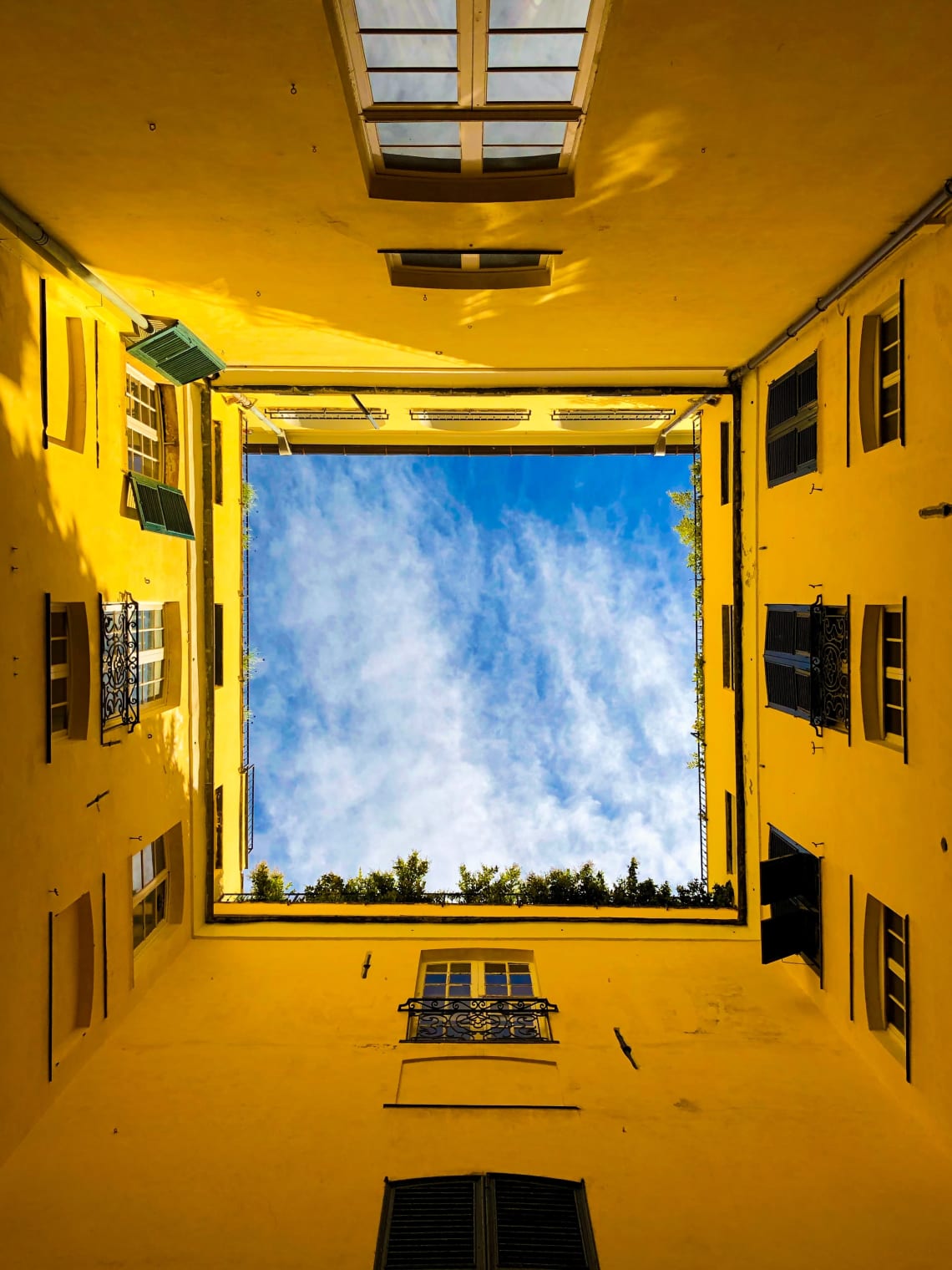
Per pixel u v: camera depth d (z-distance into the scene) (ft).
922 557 21.56
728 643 38.73
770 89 17.26
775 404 32.19
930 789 21.26
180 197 20.90
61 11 15.01
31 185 20.24
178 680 33.19
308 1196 19.76
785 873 28.63
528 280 26.09
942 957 20.89
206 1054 25.32
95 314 26.03
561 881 37.40
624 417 46.42
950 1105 20.61
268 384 36.68
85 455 25.13
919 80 16.97
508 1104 23.09
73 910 24.80
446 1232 18.72
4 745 20.07
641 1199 19.70
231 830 41.50
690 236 23.09
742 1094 23.81
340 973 30.66
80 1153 20.90
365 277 25.54
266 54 16.10
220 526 39.93
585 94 18.44
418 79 18.30
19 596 20.92
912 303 22.13
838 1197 19.81
